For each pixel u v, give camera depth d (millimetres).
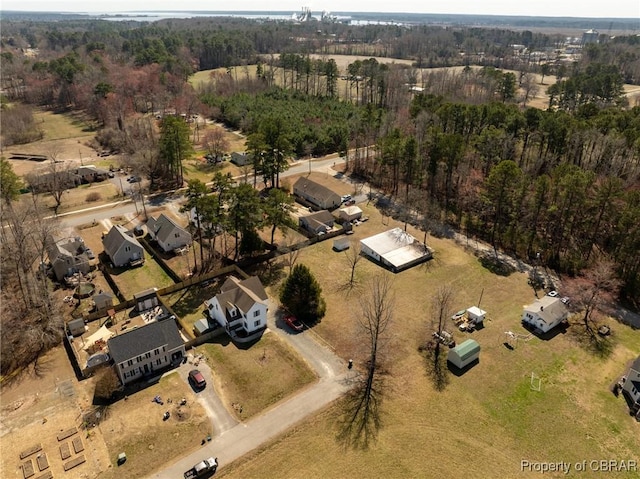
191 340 52406
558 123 89062
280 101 150750
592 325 57719
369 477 38375
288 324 56594
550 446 41562
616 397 46969
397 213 87688
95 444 40531
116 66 186625
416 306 60625
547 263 71500
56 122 148875
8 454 39562
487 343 54125
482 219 83250
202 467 37750
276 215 69812
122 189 95750
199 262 70000
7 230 72812
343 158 114812
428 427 43000
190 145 100250
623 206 67625
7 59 199500
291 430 42312
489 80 165875
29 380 47719
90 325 55594
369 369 49688
